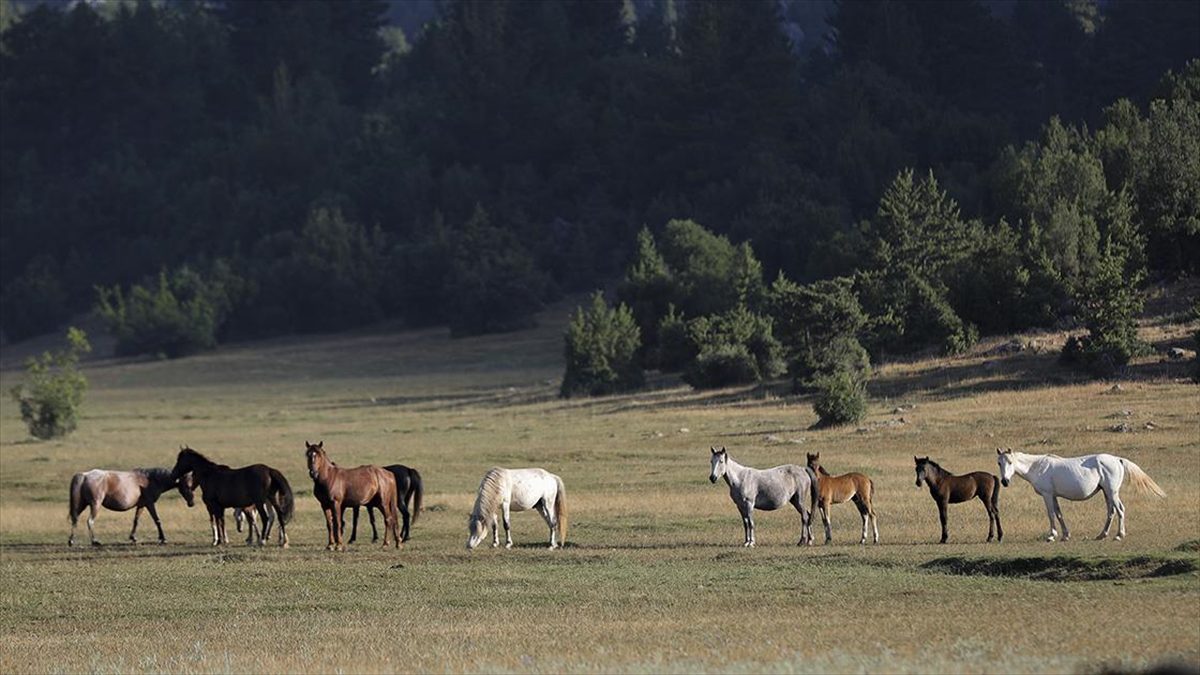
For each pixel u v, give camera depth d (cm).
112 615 2609
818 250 12481
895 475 4716
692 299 11862
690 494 4538
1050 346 8006
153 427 9625
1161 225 9281
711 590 2575
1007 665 1677
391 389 13362
